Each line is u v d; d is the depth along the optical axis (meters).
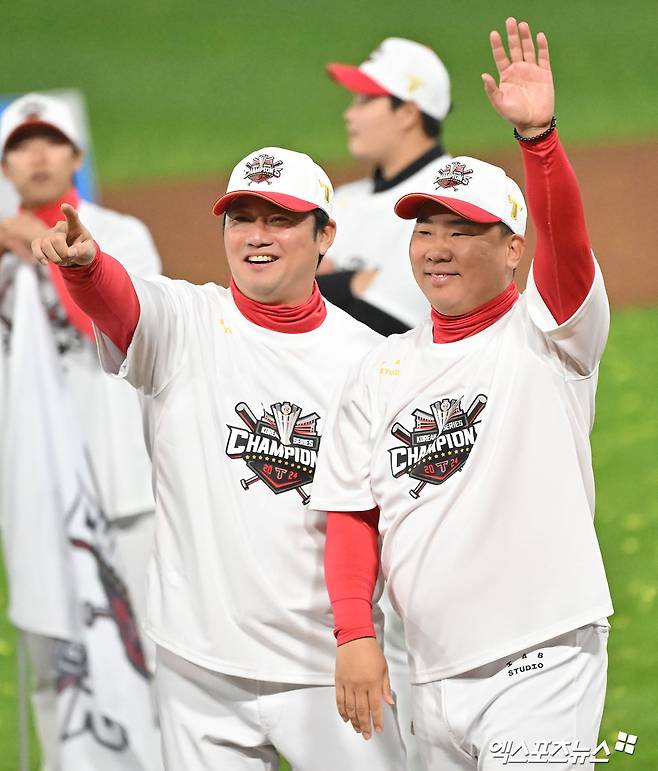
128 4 76.62
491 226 12.89
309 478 13.66
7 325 17.67
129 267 20.39
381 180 21.08
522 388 12.80
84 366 19.19
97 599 16.39
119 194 54.94
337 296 19.62
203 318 14.09
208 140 60.78
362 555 13.23
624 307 44.31
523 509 12.59
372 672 12.71
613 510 29.33
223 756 13.67
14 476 16.64
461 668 12.57
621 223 51.78
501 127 59.69
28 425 16.66
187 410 13.77
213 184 55.66
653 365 38.62
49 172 20.17
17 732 21.45
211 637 13.48
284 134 60.97
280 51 70.81
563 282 12.46
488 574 12.55
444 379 13.03
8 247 16.98
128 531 19.58
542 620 12.45
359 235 20.50
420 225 13.11
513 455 12.68
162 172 57.41
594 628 12.83
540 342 12.89
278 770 14.40
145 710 16.55
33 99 20.31
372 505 13.23
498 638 12.49
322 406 13.84
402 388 13.20
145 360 13.67
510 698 12.44
